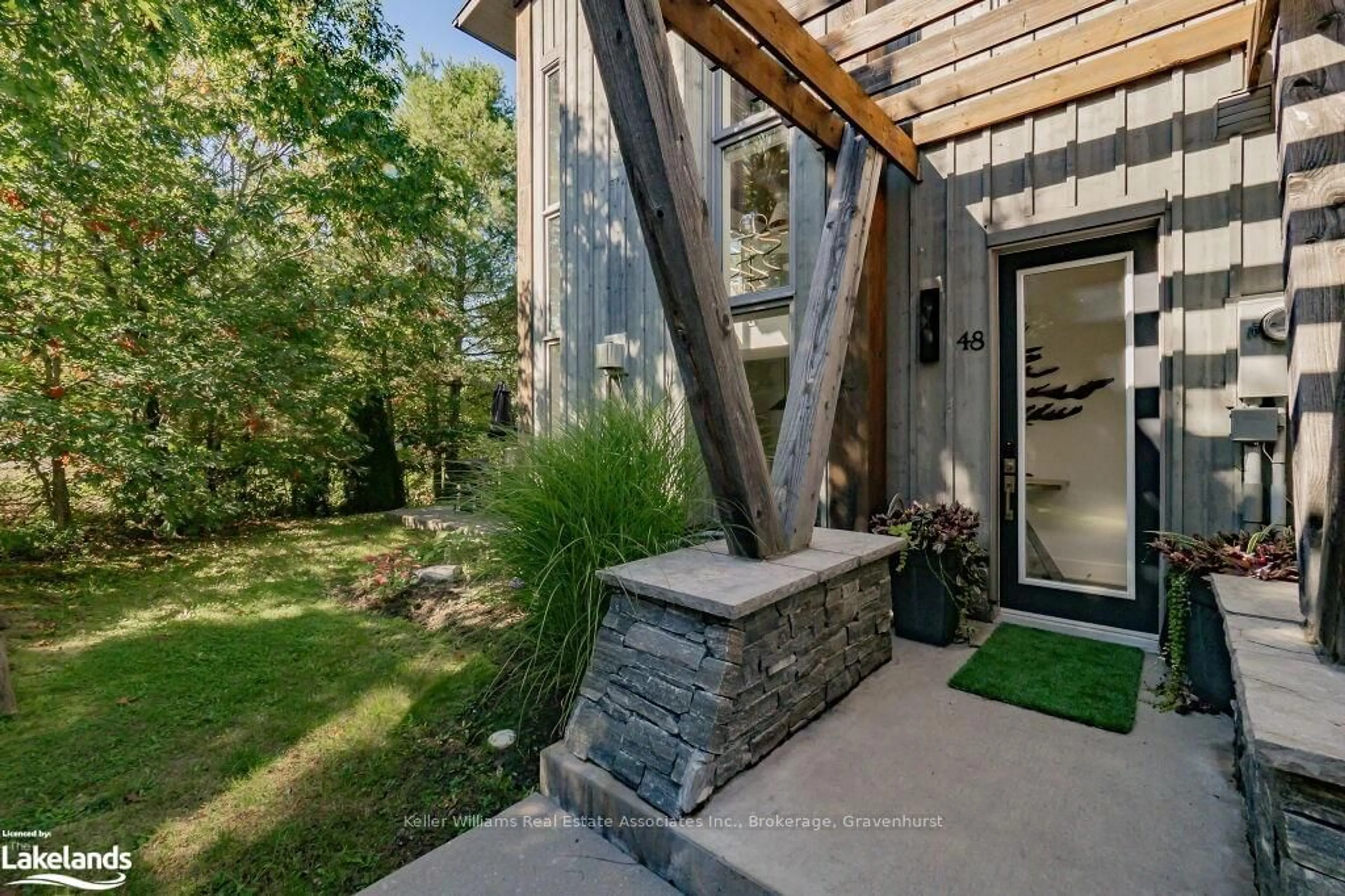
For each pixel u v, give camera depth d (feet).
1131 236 9.34
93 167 17.39
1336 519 4.36
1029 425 10.32
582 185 18.35
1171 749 6.32
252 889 5.10
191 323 19.31
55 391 16.74
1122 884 4.49
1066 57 9.03
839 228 9.35
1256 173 8.13
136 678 9.31
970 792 5.63
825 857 4.81
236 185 23.61
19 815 6.05
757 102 13.80
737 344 6.84
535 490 8.68
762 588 6.27
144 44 14.78
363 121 23.77
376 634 11.19
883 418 11.59
